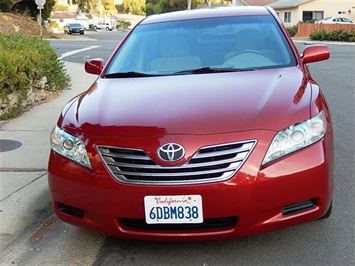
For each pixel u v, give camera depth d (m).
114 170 3.08
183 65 4.38
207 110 3.21
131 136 3.07
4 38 10.27
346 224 3.71
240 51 4.45
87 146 3.19
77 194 3.20
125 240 3.65
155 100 3.50
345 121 7.14
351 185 4.52
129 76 4.32
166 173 2.96
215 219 2.99
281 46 4.44
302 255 3.29
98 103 3.65
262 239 3.52
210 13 5.11
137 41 4.84
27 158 5.75
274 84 3.60
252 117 3.08
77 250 3.58
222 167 2.94
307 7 42.69
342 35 32.34
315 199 3.10
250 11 5.05
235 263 3.23
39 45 10.26
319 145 3.11
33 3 36.69
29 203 4.47
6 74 7.63
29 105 8.77
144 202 2.99
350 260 3.21
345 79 11.88
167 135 3.00
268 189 2.94
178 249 3.45
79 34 48.44
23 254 3.57
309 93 3.46
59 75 10.55
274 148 2.99
